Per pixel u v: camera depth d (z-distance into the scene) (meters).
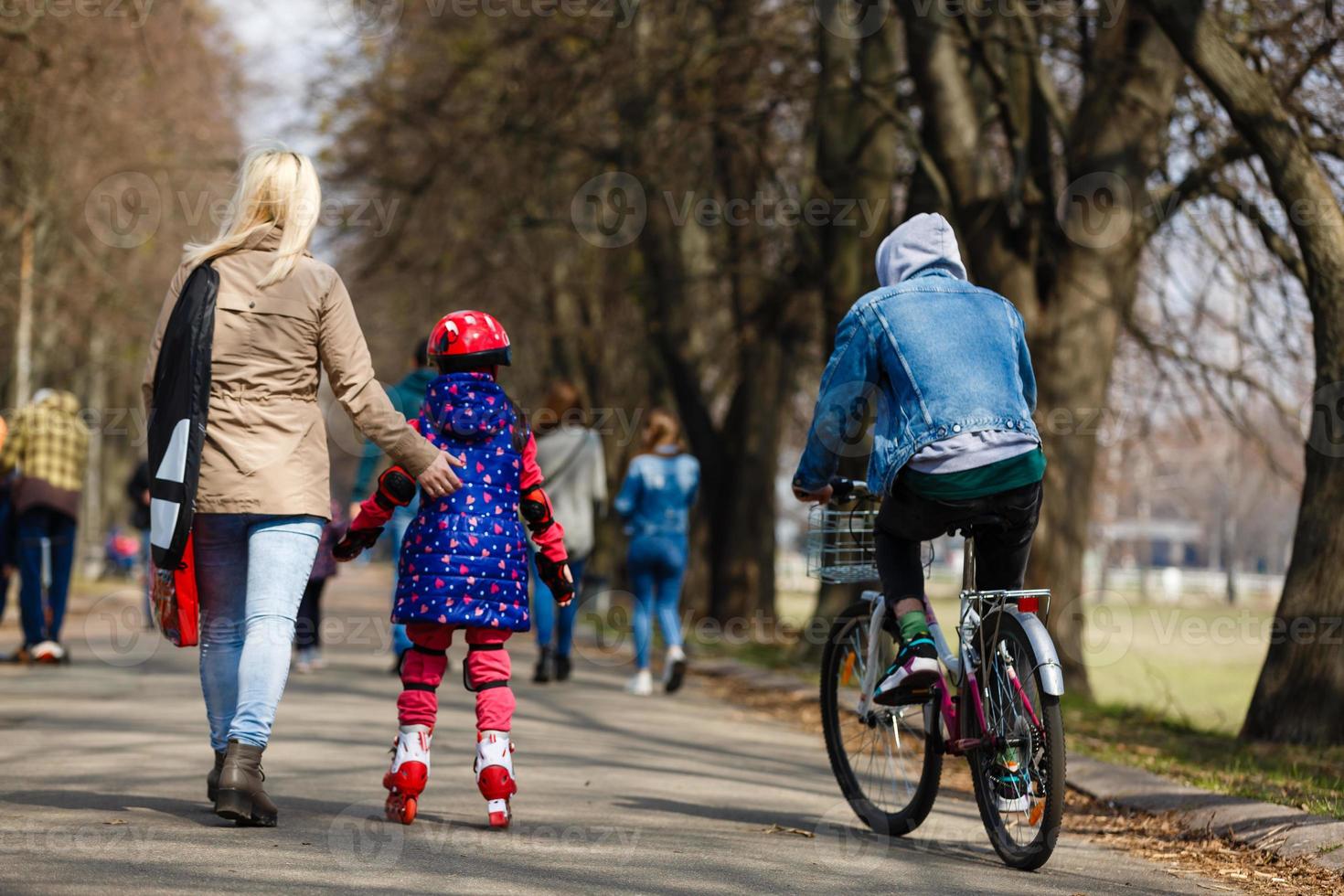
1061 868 8.09
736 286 34.69
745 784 11.11
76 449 19.72
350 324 8.45
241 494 8.12
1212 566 148.12
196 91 40.19
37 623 19.69
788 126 29.67
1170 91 20.33
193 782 9.95
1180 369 24.08
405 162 36.69
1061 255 20.83
